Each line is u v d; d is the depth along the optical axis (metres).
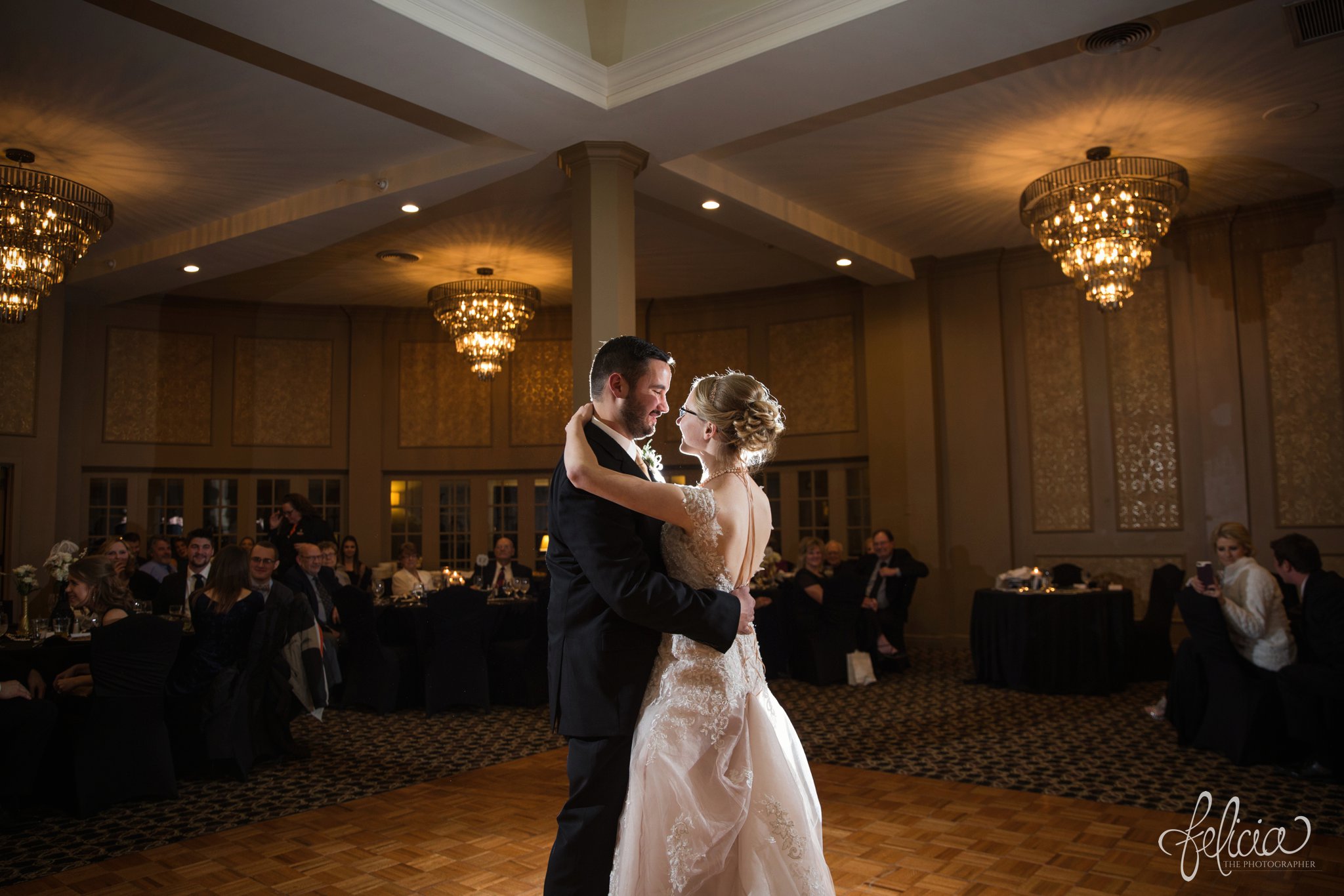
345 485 10.36
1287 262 7.57
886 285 9.30
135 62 4.76
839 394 9.62
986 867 3.15
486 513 10.55
